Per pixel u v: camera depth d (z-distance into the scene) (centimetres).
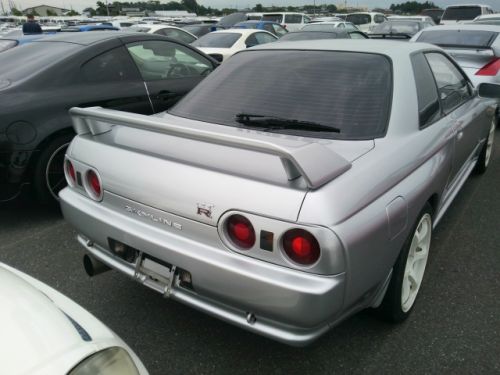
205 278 195
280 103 252
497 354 237
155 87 467
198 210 194
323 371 227
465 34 740
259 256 184
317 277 176
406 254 233
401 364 230
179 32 1306
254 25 1533
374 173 202
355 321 259
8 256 339
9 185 376
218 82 287
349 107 240
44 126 379
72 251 347
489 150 496
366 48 276
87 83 417
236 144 180
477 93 410
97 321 172
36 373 133
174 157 212
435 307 273
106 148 235
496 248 345
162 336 252
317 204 174
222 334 254
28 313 157
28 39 743
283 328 187
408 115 246
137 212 217
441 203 296
